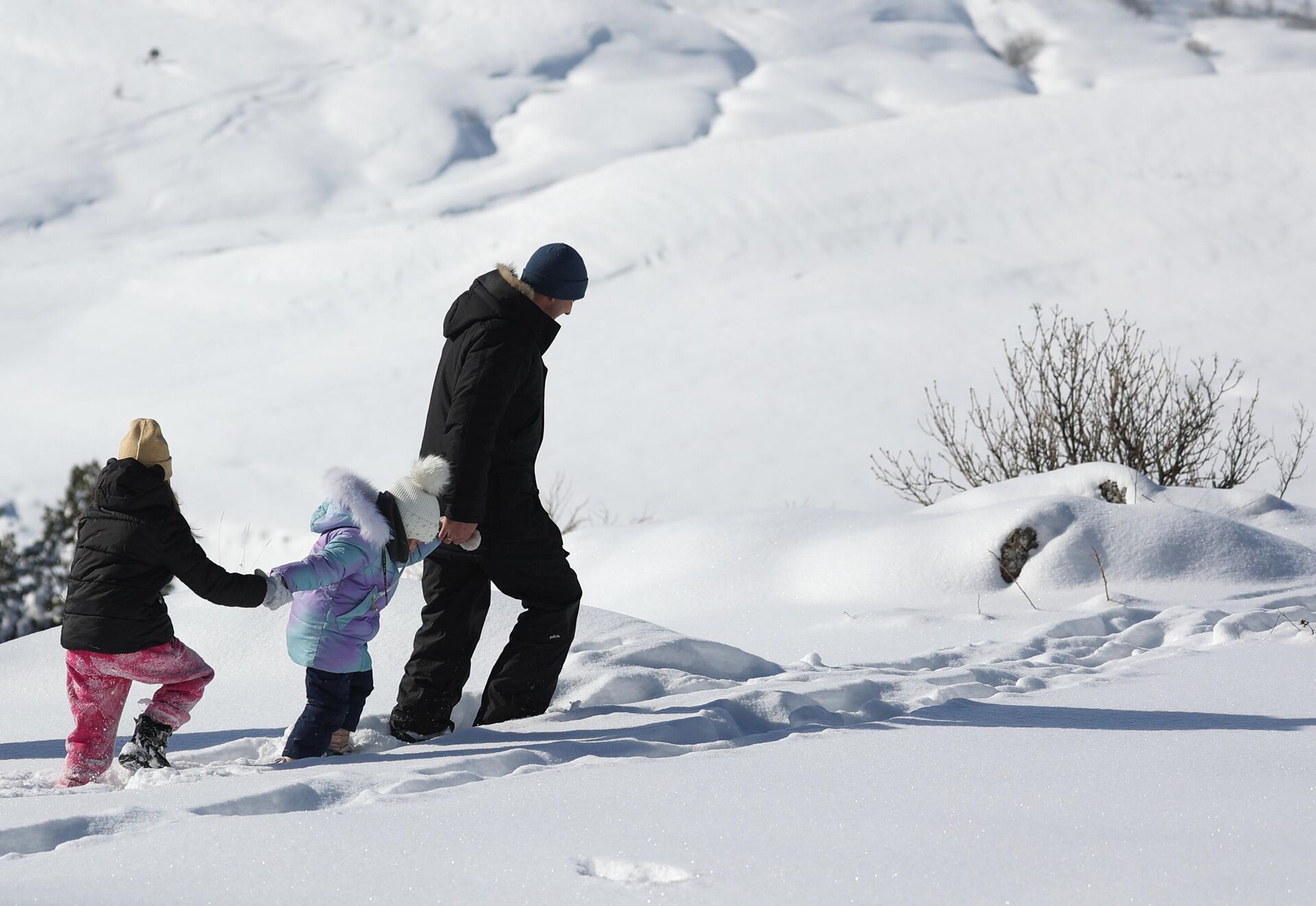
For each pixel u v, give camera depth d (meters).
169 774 5.55
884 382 43.22
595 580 14.09
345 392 47.66
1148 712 6.38
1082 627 10.08
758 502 32.44
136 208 101.62
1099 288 54.88
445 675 6.74
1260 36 196.88
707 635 11.34
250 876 3.66
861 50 177.00
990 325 49.81
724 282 60.50
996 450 18.38
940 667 8.65
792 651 10.26
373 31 162.50
